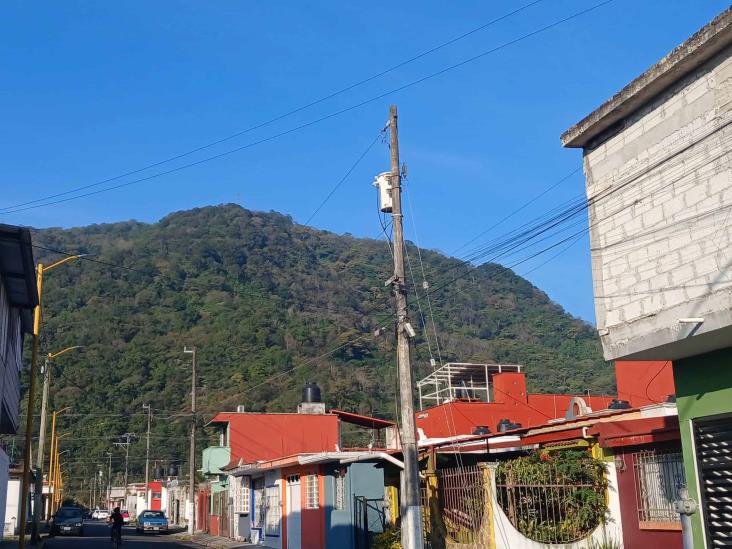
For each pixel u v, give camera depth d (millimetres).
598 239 12195
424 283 22047
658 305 10836
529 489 15023
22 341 28359
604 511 14305
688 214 10453
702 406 10867
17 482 51844
